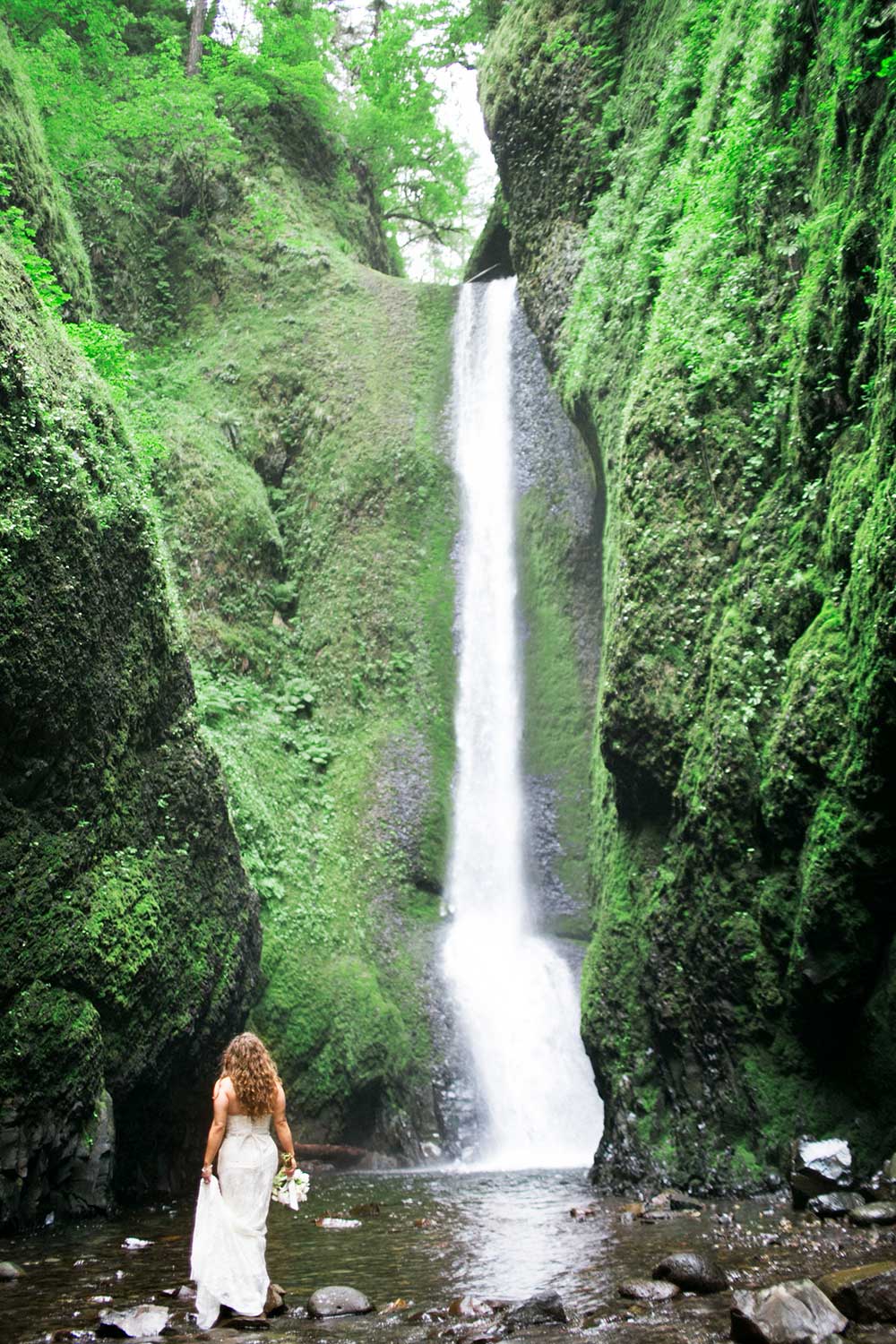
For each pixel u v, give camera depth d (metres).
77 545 11.23
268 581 22.55
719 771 10.89
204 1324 5.56
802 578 10.49
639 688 12.45
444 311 27.02
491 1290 6.36
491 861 21.12
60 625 10.78
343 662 22.09
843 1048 9.62
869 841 8.94
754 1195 9.88
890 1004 9.05
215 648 20.56
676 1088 11.53
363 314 26.47
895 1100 9.03
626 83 19.78
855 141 10.17
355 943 18.08
